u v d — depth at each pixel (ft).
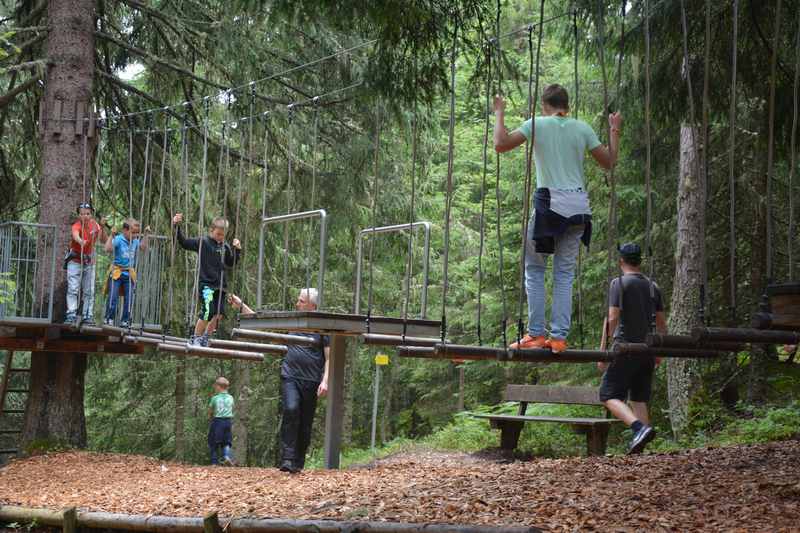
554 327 17.89
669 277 48.88
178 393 69.00
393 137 52.75
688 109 32.53
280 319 25.55
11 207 47.44
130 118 43.09
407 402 92.58
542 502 17.46
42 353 42.65
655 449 34.96
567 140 18.22
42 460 38.06
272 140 48.32
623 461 22.52
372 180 52.37
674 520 15.10
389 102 29.14
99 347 41.32
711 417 36.63
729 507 15.83
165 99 47.96
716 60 30.76
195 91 48.60
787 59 30.30
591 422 31.89
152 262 41.16
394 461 35.81
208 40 45.65
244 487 25.67
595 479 19.83
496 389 74.13
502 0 54.24
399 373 84.43
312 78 48.57
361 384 83.97
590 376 51.83
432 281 71.82
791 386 40.01
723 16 29.58
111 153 48.16
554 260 18.21
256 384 74.84
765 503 15.99
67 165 41.60
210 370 74.84
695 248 40.09
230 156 48.88
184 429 75.82
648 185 15.01
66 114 41.70
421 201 57.16
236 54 44.75
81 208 37.78
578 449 40.32
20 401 68.39
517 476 21.53
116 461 37.40
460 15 27.09
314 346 29.53
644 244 48.67
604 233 49.78
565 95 19.22
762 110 37.70
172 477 31.35
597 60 37.55
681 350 18.13
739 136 42.88
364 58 47.42
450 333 73.51
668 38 31.48
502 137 18.20
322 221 25.95
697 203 40.16
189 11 47.03
